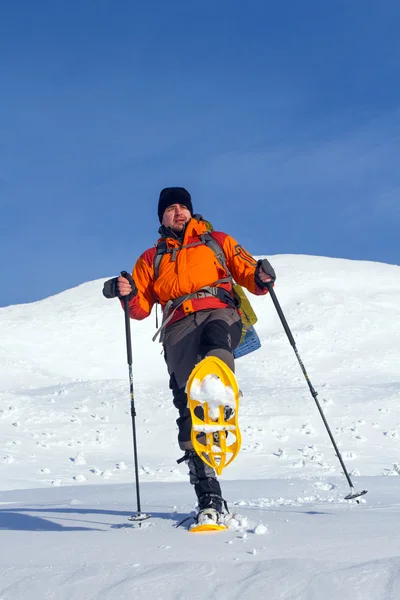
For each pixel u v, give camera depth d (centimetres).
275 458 1429
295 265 4325
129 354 368
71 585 206
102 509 471
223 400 298
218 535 292
